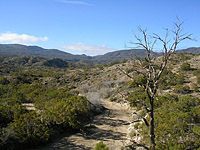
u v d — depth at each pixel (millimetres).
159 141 8672
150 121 6008
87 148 10859
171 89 22969
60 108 14688
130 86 29781
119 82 34188
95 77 46594
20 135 10133
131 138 12133
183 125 9195
